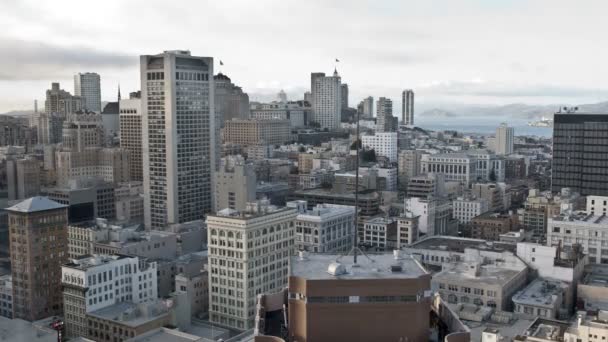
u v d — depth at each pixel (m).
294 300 94.12
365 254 107.50
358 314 92.06
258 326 101.56
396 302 92.19
